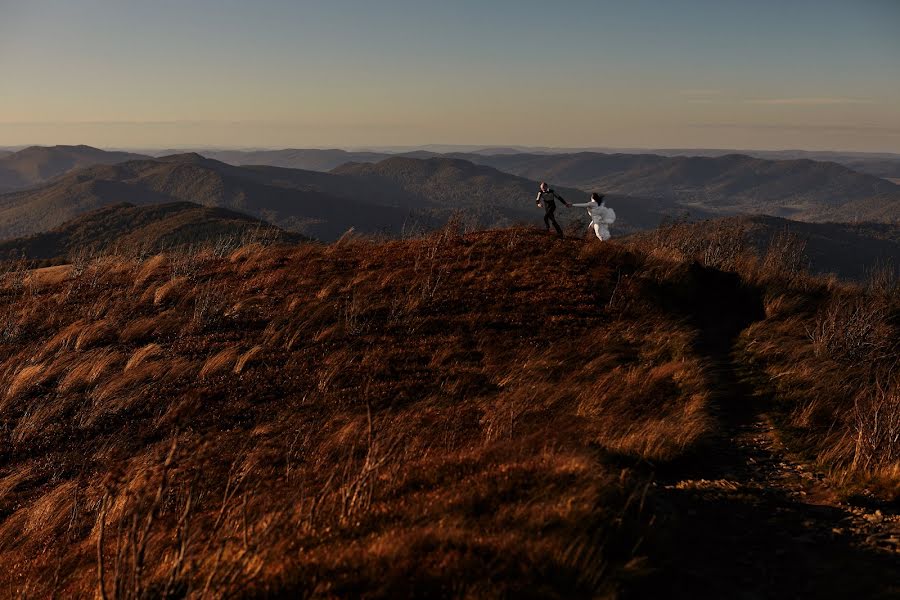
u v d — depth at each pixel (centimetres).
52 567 697
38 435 1116
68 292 1836
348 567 415
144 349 1339
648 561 445
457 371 1160
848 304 1337
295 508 580
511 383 1076
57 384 1296
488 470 592
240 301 1588
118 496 777
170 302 1672
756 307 1448
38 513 862
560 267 1608
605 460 661
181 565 465
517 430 820
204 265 1986
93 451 1045
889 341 1091
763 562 479
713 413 873
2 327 1588
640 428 787
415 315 1424
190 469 866
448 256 1767
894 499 588
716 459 729
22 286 2034
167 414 1108
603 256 1650
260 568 425
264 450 913
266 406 1111
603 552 443
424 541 436
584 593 387
